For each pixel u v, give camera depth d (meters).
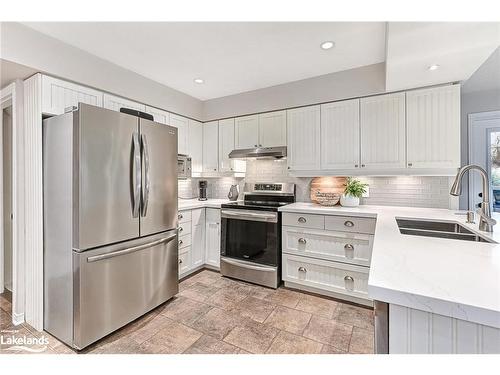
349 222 2.29
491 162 2.76
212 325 1.96
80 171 1.62
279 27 1.83
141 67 2.49
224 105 3.41
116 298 1.84
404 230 1.69
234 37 1.96
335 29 1.85
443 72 1.97
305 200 3.12
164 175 2.26
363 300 2.28
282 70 2.59
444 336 0.63
